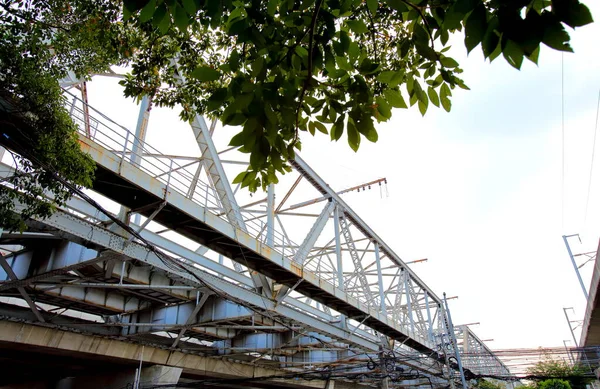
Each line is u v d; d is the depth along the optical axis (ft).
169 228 47.24
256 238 53.93
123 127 41.11
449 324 85.56
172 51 28.02
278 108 10.80
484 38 8.08
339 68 11.93
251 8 11.07
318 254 91.35
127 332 63.67
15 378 82.02
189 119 30.73
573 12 7.33
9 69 24.27
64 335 56.49
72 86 41.42
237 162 64.64
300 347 84.64
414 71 12.04
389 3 10.55
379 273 99.09
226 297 40.96
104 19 26.02
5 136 22.36
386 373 81.35
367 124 11.94
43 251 49.83
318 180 80.43
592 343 144.46
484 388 178.81
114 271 51.49
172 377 70.38
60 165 26.27
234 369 83.56
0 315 50.42
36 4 24.40
